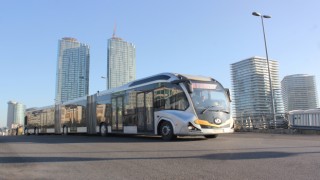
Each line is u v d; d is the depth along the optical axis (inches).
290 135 777.6
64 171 318.7
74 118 1181.1
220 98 645.9
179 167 317.7
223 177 267.4
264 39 1184.2
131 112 783.1
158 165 333.1
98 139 749.3
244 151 411.8
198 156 382.3
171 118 640.4
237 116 1164.5
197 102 617.6
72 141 697.0
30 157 426.6
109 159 384.2
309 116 904.9
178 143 550.9
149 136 837.8
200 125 603.2
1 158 422.6
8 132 4854.8
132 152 440.8
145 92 734.5
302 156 357.7
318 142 519.5
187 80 623.2
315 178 253.6
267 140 577.3
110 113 893.8
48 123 1498.5
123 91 833.5
